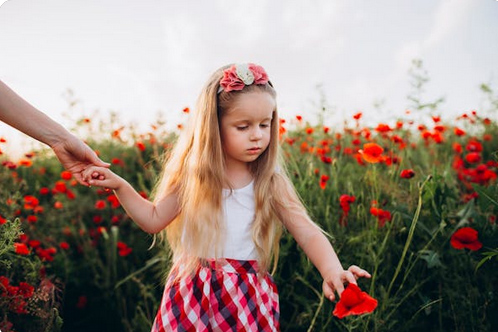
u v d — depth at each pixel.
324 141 3.04
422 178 2.52
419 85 2.75
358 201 2.49
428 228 2.17
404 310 2.10
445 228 2.17
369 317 1.83
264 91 1.54
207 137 1.62
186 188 1.69
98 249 3.00
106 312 2.61
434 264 1.90
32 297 1.88
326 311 2.09
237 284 1.56
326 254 1.56
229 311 1.53
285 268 2.35
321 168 2.73
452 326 2.11
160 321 1.57
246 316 1.53
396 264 2.22
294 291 2.28
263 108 1.52
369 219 2.41
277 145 1.73
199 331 1.50
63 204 3.10
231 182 1.68
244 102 1.51
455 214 2.24
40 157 3.59
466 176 2.87
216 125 1.62
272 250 1.85
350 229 2.34
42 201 3.25
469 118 3.60
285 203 1.72
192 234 1.63
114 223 3.08
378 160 1.96
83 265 2.72
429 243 1.98
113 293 2.65
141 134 3.71
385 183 2.47
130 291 2.62
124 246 2.65
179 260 1.67
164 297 1.63
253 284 1.59
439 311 2.05
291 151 2.94
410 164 2.81
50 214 2.99
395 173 2.63
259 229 1.65
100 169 1.53
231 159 1.69
